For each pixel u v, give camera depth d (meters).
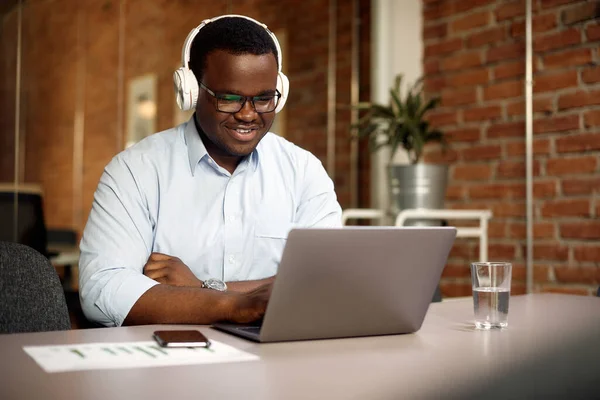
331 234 1.00
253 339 1.05
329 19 3.93
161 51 3.75
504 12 3.41
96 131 3.59
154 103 3.74
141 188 1.60
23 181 3.40
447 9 3.70
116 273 1.36
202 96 1.54
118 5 3.65
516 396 0.78
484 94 3.51
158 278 1.52
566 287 3.12
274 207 1.73
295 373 0.84
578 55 3.10
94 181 3.59
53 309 1.21
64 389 0.73
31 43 3.44
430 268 1.13
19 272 1.19
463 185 3.60
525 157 3.31
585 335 1.15
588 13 3.05
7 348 0.93
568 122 3.13
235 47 1.49
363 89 3.89
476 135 3.54
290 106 3.86
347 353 0.97
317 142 3.90
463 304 1.56
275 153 1.77
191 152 1.65
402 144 3.35
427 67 3.82
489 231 3.46
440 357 0.95
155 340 1.00
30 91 3.43
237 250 1.67
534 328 1.21
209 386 0.76
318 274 1.02
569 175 3.12
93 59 3.59
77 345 0.95
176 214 1.63
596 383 0.86
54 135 3.49
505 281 1.20
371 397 0.74
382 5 3.79
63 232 3.50
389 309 1.11
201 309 1.19
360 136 3.43
